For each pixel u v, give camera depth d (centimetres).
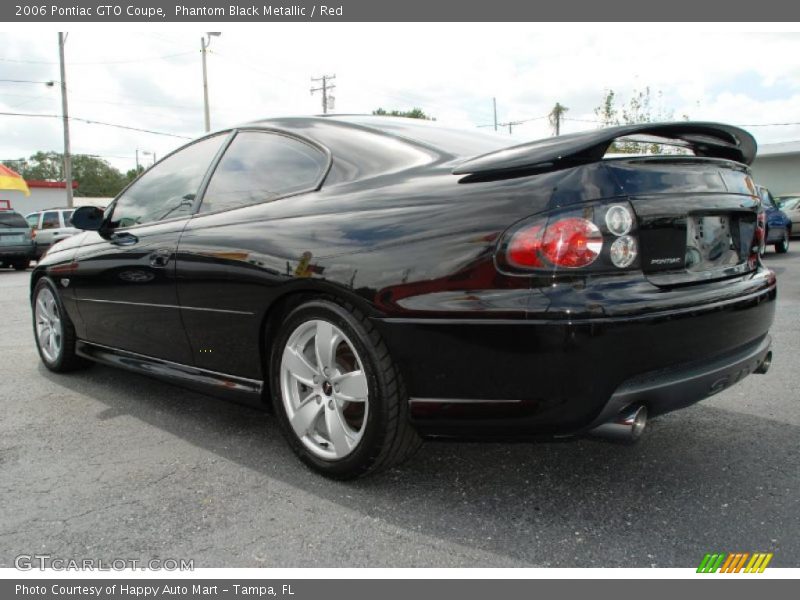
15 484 262
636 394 204
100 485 260
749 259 266
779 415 334
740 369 239
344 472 251
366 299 228
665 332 205
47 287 428
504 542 214
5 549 214
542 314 197
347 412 253
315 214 258
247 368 287
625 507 236
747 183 269
